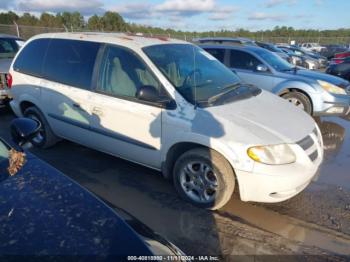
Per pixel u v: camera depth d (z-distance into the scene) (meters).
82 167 4.40
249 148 2.96
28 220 1.68
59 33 4.59
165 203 3.55
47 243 1.54
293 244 2.92
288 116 3.48
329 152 5.25
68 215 1.75
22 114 5.03
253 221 3.26
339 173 4.42
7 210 1.75
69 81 4.22
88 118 4.06
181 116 3.29
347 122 7.07
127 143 3.79
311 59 18.69
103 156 4.76
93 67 3.99
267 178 2.95
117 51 3.84
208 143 3.12
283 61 7.72
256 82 7.21
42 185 2.01
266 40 38.47
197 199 3.42
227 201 3.26
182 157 3.38
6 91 6.26
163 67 3.59
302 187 3.25
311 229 3.15
